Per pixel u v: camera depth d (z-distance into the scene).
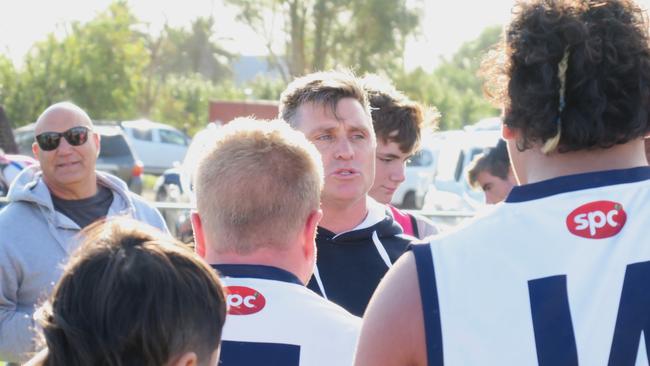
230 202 2.57
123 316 1.72
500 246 2.10
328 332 2.54
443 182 18.02
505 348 2.01
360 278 3.59
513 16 2.21
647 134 2.17
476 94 69.00
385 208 4.14
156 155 35.69
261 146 2.63
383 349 2.11
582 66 2.09
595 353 1.98
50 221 4.79
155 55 73.00
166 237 1.88
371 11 55.44
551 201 2.12
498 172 6.02
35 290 4.70
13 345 4.54
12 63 43.62
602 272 2.03
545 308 2.02
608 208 2.08
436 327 2.05
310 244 2.69
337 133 3.60
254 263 2.59
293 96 3.73
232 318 2.52
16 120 43.06
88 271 1.75
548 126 2.11
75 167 4.94
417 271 2.11
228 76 78.62
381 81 4.83
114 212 5.04
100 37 49.03
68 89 45.53
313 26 56.53
